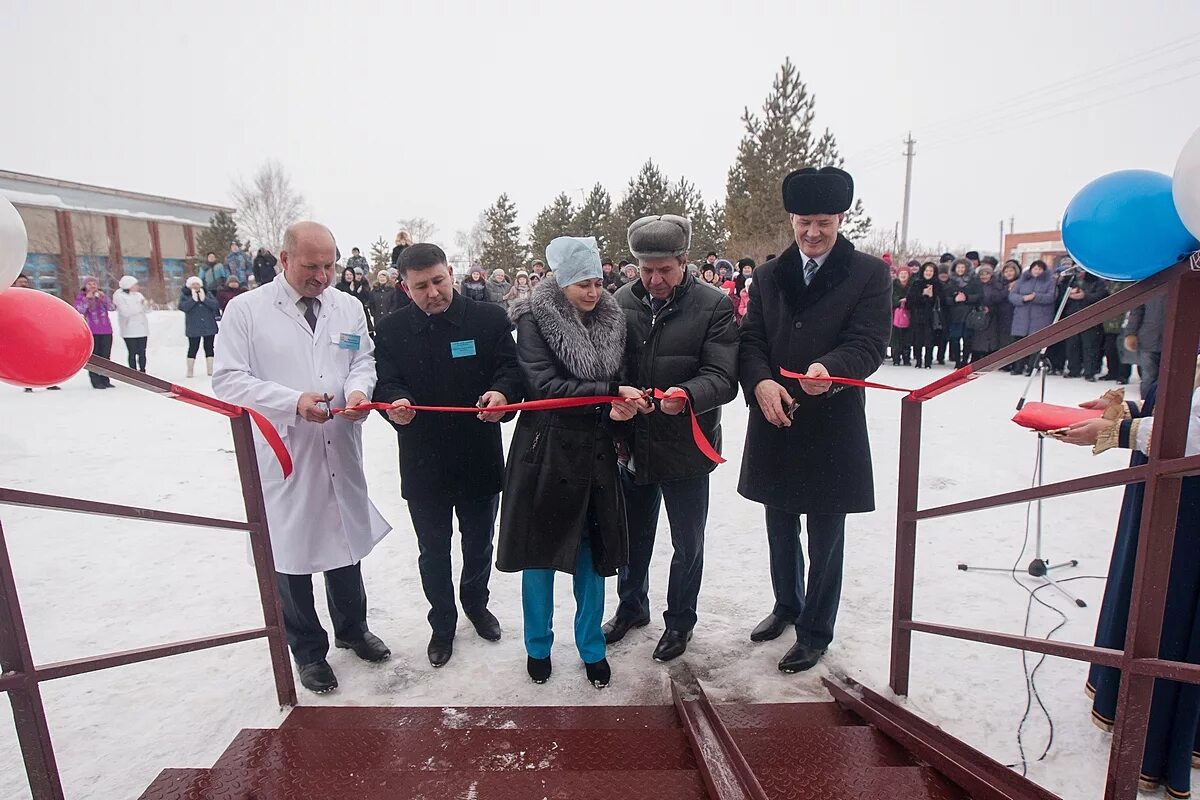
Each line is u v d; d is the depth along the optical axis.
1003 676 2.69
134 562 3.99
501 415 2.60
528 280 14.16
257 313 2.69
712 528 4.48
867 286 2.65
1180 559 1.96
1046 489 1.66
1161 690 2.02
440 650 2.96
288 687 2.54
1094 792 2.07
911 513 2.34
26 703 1.52
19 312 1.44
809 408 2.73
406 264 2.69
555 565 2.56
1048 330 1.60
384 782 1.85
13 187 32.88
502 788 1.81
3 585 1.47
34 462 5.98
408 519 4.74
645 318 2.79
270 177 44.94
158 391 1.89
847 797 1.80
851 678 2.73
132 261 33.66
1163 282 1.35
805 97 25.05
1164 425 1.35
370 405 2.57
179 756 2.35
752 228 25.67
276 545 2.71
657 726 2.41
